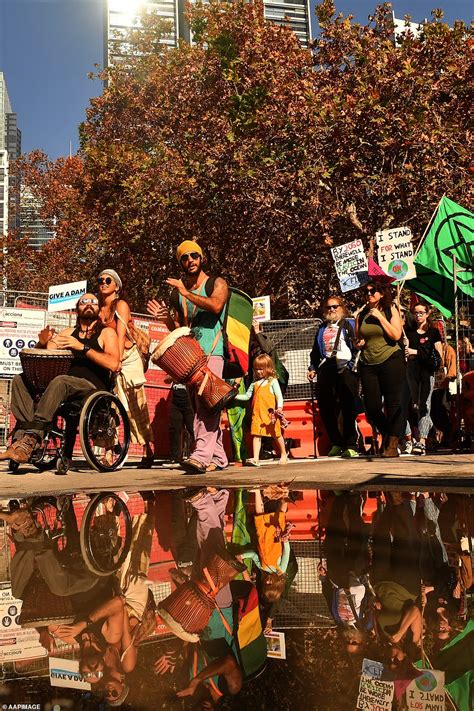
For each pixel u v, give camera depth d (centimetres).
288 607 133
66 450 652
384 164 1573
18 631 120
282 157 1623
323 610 130
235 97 1794
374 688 87
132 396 757
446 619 122
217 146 1683
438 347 896
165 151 1945
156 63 2462
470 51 1596
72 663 100
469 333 964
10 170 3425
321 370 862
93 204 2130
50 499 394
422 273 1084
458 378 891
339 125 1513
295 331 968
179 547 217
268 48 1822
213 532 246
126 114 2547
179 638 113
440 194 1484
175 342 589
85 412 632
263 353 841
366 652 103
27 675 94
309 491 390
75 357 661
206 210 1758
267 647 106
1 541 239
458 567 172
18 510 341
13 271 3241
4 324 1045
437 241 1012
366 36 1667
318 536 229
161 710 80
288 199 1586
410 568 172
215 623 122
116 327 686
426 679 91
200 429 609
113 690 87
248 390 830
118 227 2005
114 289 693
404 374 754
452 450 906
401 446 900
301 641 110
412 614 126
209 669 95
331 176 1570
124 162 1966
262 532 244
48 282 3148
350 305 1744
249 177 1608
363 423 976
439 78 1576
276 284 1962
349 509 301
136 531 255
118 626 121
